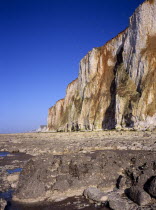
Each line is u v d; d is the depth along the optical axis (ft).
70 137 112.88
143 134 94.89
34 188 28.12
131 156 35.45
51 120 321.11
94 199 26.35
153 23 156.46
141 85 144.77
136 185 27.73
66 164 33.35
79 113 210.59
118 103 150.10
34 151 66.64
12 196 28.84
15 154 66.23
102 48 212.64
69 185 29.71
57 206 25.46
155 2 156.87
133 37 166.71
